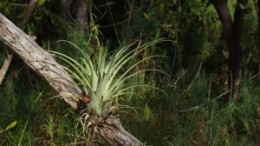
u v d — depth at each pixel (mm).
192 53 11812
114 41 11648
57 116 8805
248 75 11320
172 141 8922
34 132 8656
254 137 9664
